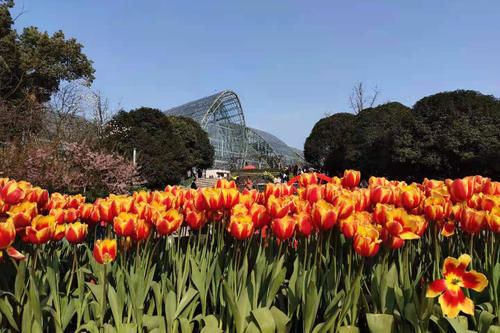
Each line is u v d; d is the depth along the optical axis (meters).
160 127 31.69
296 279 1.51
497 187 1.87
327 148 45.59
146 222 1.64
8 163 8.89
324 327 1.30
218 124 70.44
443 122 23.25
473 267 1.65
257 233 2.10
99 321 1.52
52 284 1.48
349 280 1.49
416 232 1.41
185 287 1.65
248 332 1.38
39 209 1.90
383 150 28.23
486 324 1.30
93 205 2.02
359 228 1.40
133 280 1.50
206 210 1.75
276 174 24.47
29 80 23.03
